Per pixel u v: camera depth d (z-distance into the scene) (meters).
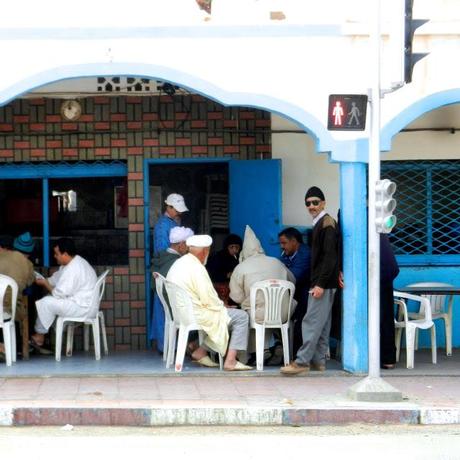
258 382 11.35
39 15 11.33
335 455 8.55
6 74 11.20
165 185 14.18
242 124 14.04
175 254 12.88
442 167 14.18
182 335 11.73
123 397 10.40
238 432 9.59
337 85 11.47
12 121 13.98
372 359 10.43
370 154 10.36
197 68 11.31
